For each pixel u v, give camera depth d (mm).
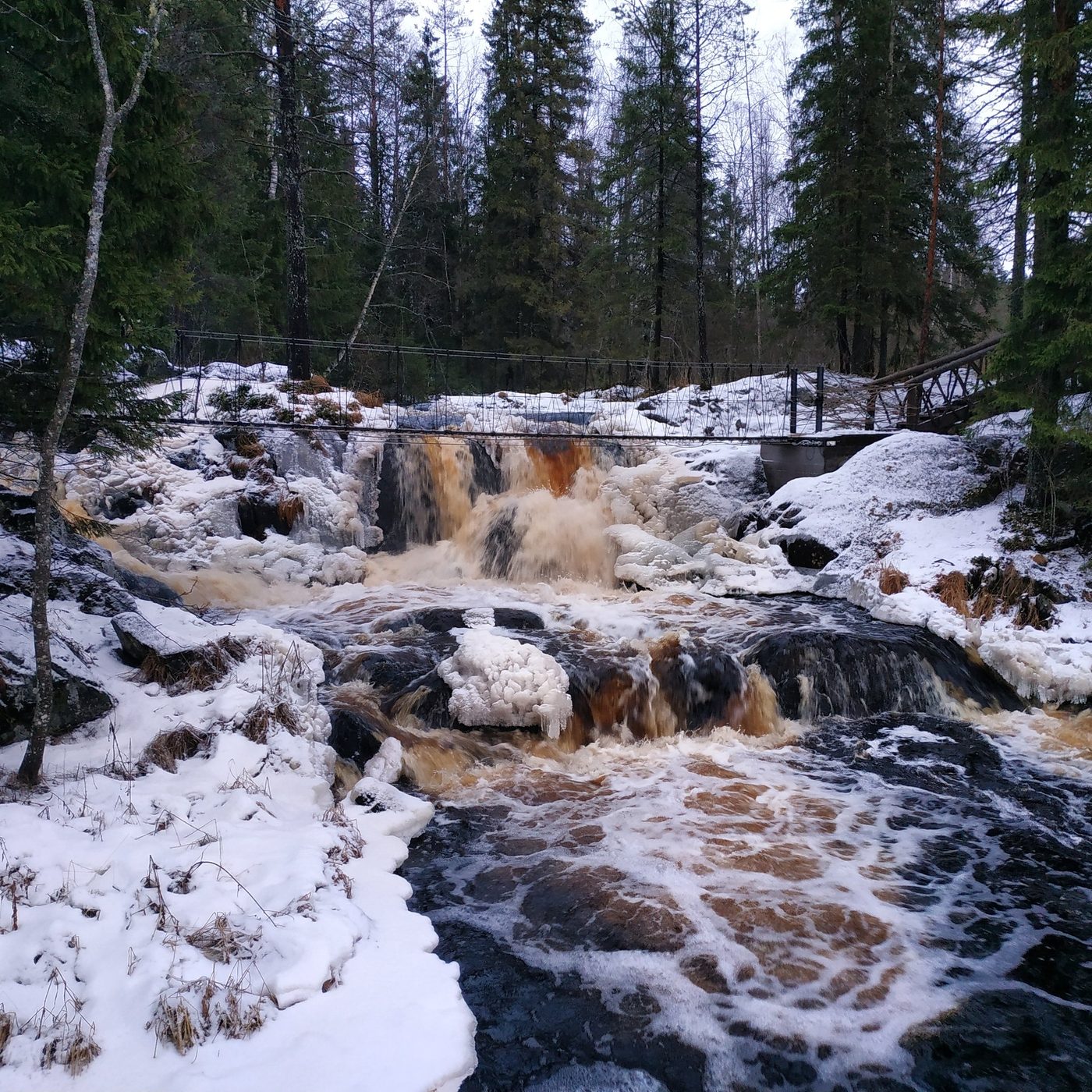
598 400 21406
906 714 9398
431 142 32281
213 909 4480
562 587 13156
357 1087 3537
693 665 9266
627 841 6566
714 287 29984
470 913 5535
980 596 10836
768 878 6055
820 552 12891
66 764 5938
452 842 6484
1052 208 10633
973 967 5070
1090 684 9273
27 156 6137
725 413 19266
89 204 6414
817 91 22156
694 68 25688
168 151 7105
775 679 9312
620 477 15250
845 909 5664
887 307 23016
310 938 4332
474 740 8180
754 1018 4594
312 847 5348
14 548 8406
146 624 7688
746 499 15242
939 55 19266
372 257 31000
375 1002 4121
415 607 11508
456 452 15617
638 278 28453
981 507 13039
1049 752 8414
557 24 30141
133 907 4457
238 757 6395
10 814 5000
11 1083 3387
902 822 6969
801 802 7332
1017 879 6102
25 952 4008
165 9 5914
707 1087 4113
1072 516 11953
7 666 6227
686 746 8578
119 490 13781
